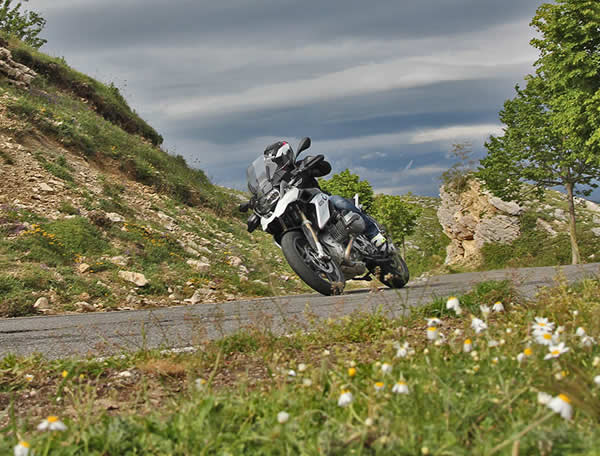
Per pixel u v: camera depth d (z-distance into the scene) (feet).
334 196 25.98
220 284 37.29
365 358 9.64
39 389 10.23
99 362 11.46
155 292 33.01
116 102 81.46
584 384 6.92
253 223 26.22
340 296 23.61
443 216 138.21
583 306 12.51
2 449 6.49
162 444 6.41
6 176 43.57
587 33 72.84
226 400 7.57
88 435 6.61
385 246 26.30
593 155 79.87
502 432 6.23
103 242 37.68
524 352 7.86
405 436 5.90
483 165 109.91
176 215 56.18
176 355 11.68
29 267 30.17
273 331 14.24
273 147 25.79
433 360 8.56
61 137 57.21
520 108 104.37
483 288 15.72
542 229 132.77
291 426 6.24
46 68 74.02
